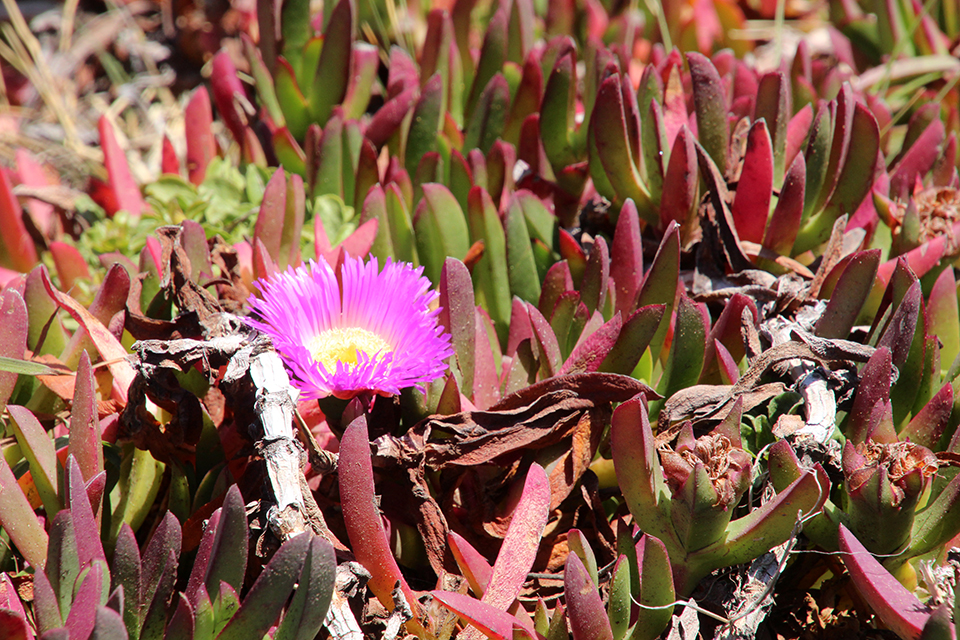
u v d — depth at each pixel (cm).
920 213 110
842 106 107
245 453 99
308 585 93
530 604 99
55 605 93
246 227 116
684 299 101
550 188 117
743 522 96
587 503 100
